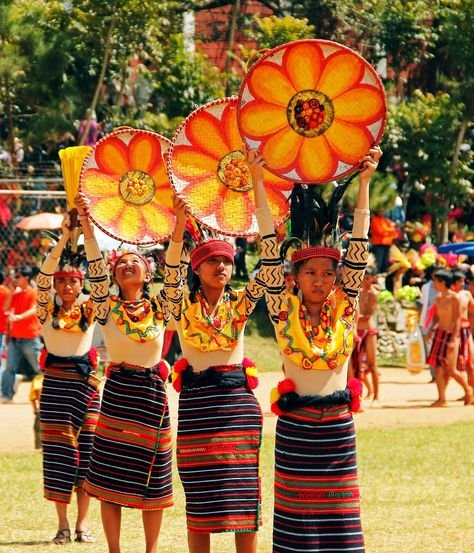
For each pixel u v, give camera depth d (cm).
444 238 4550
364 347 2694
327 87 1041
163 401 1262
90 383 1425
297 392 1023
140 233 1298
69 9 4184
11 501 1630
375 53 4772
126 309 1267
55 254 1398
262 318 3834
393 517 1480
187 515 1145
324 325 1031
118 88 4225
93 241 1275
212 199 1182
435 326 2695
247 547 1133
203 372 1146
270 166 1046
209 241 1184
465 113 4512
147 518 1259
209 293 1180
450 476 1792
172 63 4281
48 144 4106
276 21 4194
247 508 1122
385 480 1756
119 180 1299
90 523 1508
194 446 1135
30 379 3147
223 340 1155
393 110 4478
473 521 1454
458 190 4522
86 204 1271
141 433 1245
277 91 1040
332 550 991
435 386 3158
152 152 1303
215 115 1174
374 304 2694
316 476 998
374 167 1041
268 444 2122
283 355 1030
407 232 4459
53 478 1393
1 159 3962
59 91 3912
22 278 2730
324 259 1030
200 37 4809
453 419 2472
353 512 1001
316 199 1065
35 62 3759
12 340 2725
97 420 1308
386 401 2808
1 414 2545
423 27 4656
